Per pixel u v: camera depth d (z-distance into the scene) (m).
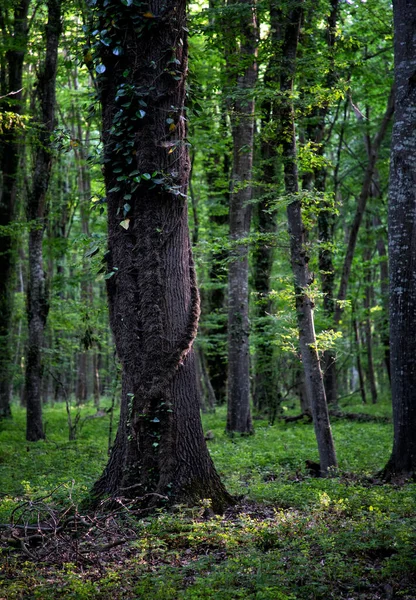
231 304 17.61
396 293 10.56
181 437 8.16
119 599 5.37
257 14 14.14
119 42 8.29
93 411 27.00
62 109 27.58
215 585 5.50
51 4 17.06
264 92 10.93
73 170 28.94
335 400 21.86
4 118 11.91
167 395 8.12
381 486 9.41
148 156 8.30
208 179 24.81
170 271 8.40
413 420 10.37
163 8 8.37
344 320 30.11
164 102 8.42
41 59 19.83
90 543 6.49
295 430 18.31
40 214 17.75
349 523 6.98
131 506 7.74
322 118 19.16
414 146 10.53
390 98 21.33
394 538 6.29
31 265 17.95
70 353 26.62
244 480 10.73
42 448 15.57
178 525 7.01
